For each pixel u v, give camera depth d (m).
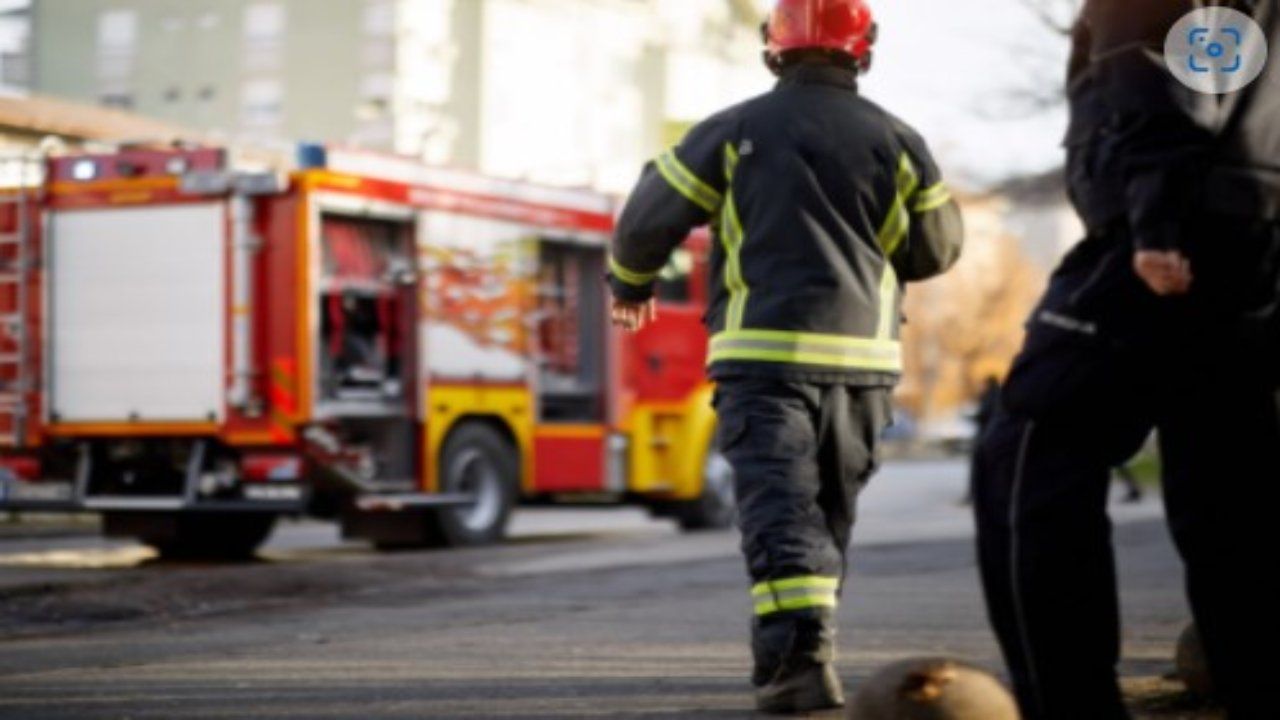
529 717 6.50
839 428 6.79
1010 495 5.20
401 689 7.25
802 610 6.52
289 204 17.80
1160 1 4.79
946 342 93.81
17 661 8.33
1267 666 5.07
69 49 76.00
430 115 75.62
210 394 18.00
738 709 6.67
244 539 19.00
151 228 18.33
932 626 9.51
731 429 6.75
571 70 81.62
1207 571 5.11
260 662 8.22
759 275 6.75
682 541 18.19
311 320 17.69
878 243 6.86
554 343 20.72
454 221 19.33
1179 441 5.09
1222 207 4.82
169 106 76.00
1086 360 4.98
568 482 20.70
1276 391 4.99
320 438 17.86
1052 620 5.11
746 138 6.80
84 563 17.64
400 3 74.12
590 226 21.19
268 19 75.38
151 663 8.22
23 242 18.78
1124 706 5.19
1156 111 4.75
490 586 12.58
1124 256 4.93
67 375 18.67
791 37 6.89
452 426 19.20
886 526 21.19
